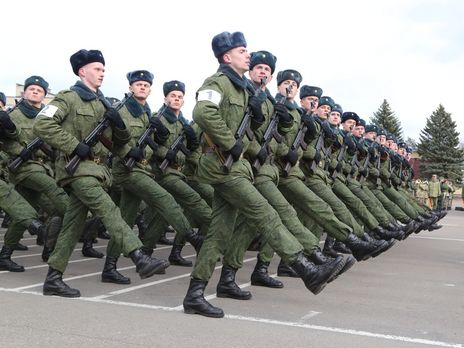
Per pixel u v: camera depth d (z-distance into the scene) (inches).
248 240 218.8
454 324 189.3
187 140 292.4
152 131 269.3
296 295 229.3
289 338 163.8
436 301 225.3
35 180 266.4
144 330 165.8
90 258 317.4
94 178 198.1
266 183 205.5
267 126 207.9
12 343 150.4
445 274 292.0
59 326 167.0
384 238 330.0
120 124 206.1
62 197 265.9
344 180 330.3
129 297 215.3
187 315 186.4
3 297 204.2
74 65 207.6
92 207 195.5
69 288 210.4
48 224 236.1
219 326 173.5
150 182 253.4
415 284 261.6
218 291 219.8
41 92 276.5
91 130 201.6
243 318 186.7
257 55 215.0
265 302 213.8
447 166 2206.0
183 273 276.7
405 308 211.5
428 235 499.2
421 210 440.8
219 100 177.6
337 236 235.6
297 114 246.7
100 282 245.4
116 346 150.3
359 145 364.2
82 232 213.3
